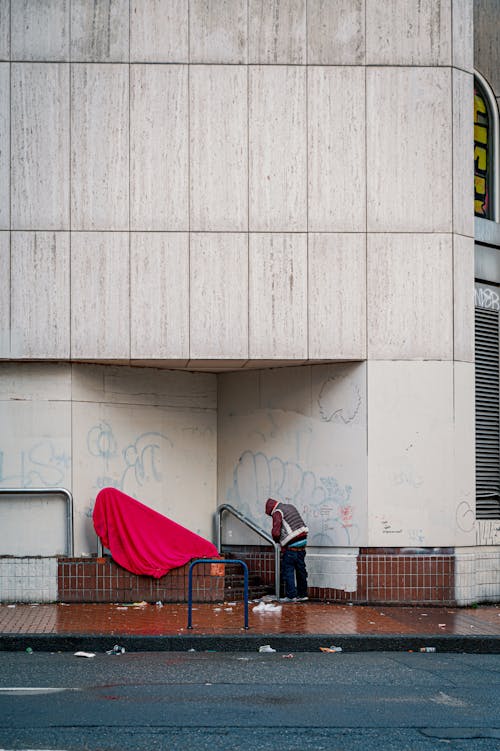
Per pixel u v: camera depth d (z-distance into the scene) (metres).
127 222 15.71
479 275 17.34
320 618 14.10
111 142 15.77
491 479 17.30
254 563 17.02
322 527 16.22
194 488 17.34
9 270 15.58
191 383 17.44
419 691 9.56
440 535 15.84
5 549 15.82
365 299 15.88
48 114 15.74
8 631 12.57
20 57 15.78
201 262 15.74
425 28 16.20
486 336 17.44
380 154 16.03
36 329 15.55
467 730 7.97
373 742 7.57
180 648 12.21
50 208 15.66
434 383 15.92
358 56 16.09
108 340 15.59
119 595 15.70
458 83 16.33
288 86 16.00
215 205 15.82
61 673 10.38
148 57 15.90
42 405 15.87
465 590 15.93
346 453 16.00
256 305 15.76
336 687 9.71
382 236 15.96
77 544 15.93
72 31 15.84
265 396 17.05
